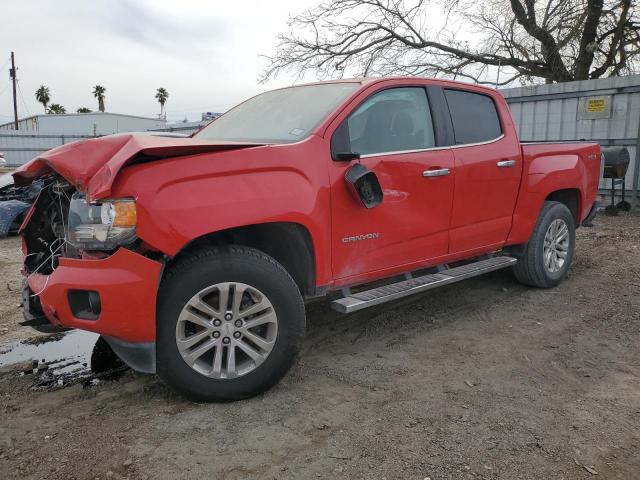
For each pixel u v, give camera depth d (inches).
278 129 150.7
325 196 135.7
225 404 125.5
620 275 231.9
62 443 110.3
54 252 137.3
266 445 109.1
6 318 192.9
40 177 137.8
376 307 195.5
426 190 160.6
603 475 100.6
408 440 110.9
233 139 156.6
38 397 131.5
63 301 114.7
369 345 162.2
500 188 186.1
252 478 99.3
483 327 176.1
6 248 311.7
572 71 627.2
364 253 147.9
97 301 112.3
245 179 123.0
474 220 179.2
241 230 135.9
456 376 140.6
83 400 129.4
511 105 450.0
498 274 235.3
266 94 184.1
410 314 188.7
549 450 107.8
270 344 126.2
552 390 132.9
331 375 141.4
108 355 157.8
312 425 116.5
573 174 215.8
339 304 140.1
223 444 109.4
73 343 168.6
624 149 363.3
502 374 141.6
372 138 151.3
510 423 117.3
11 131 1159.0
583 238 308.3
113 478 99.0
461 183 170.9
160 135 131.4
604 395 130.3
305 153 133.6
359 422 117.8
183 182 115.8
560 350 157.2
